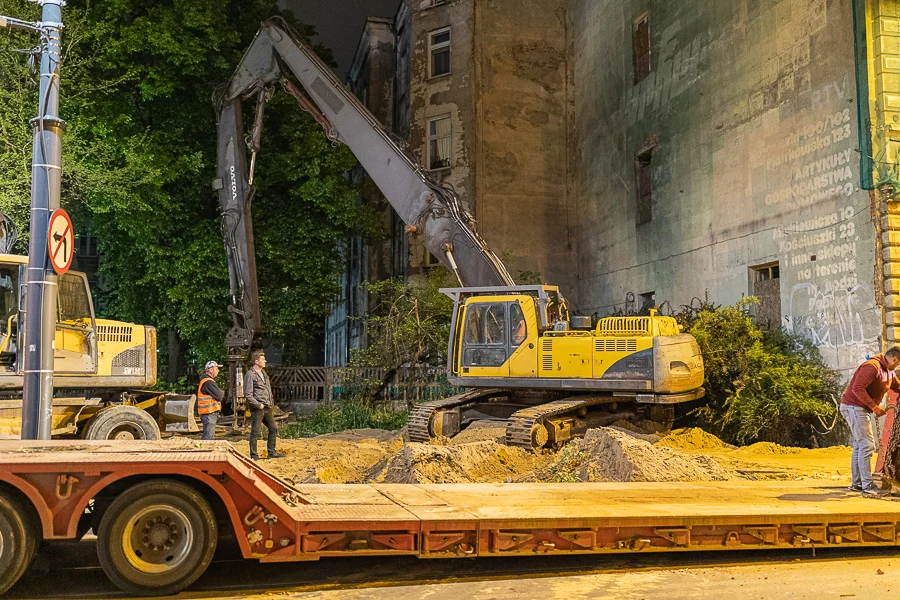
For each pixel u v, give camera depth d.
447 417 13.74
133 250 20.95
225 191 18.59
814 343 14.21
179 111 21.38
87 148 19.11
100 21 19.47
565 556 6.66
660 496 7.40
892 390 8.19
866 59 13.03
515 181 24.73
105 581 5.73
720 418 14.65
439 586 5.68
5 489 5.25
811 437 14.23
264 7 23.55
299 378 22.05
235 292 18.61
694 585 5.77
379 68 29.72
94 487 5.25
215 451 5.91
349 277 34.59
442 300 20.31
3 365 10.56
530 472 10.05
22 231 17.23
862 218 13.05
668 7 19.53
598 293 23.42
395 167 15.98
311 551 5.62
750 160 16.20
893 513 6.77
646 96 20.61
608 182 22.83
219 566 6.19
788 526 6.57
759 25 15.97
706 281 17.73
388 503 6.54
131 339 12.60
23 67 17.36
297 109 22.34
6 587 5.14
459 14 25.02
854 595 5.54
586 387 13.20
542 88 25.33
